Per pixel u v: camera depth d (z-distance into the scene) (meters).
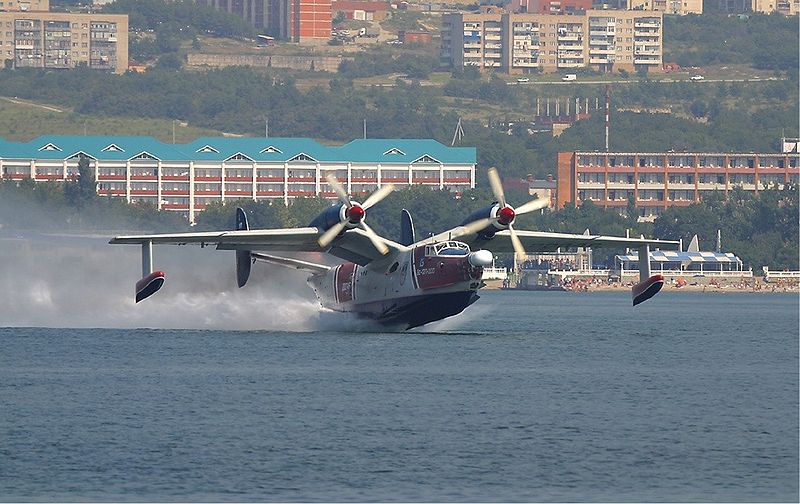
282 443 138.25
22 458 131.12
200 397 167.50
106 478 123.88
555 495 119.81
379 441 139.62
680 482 124.25
